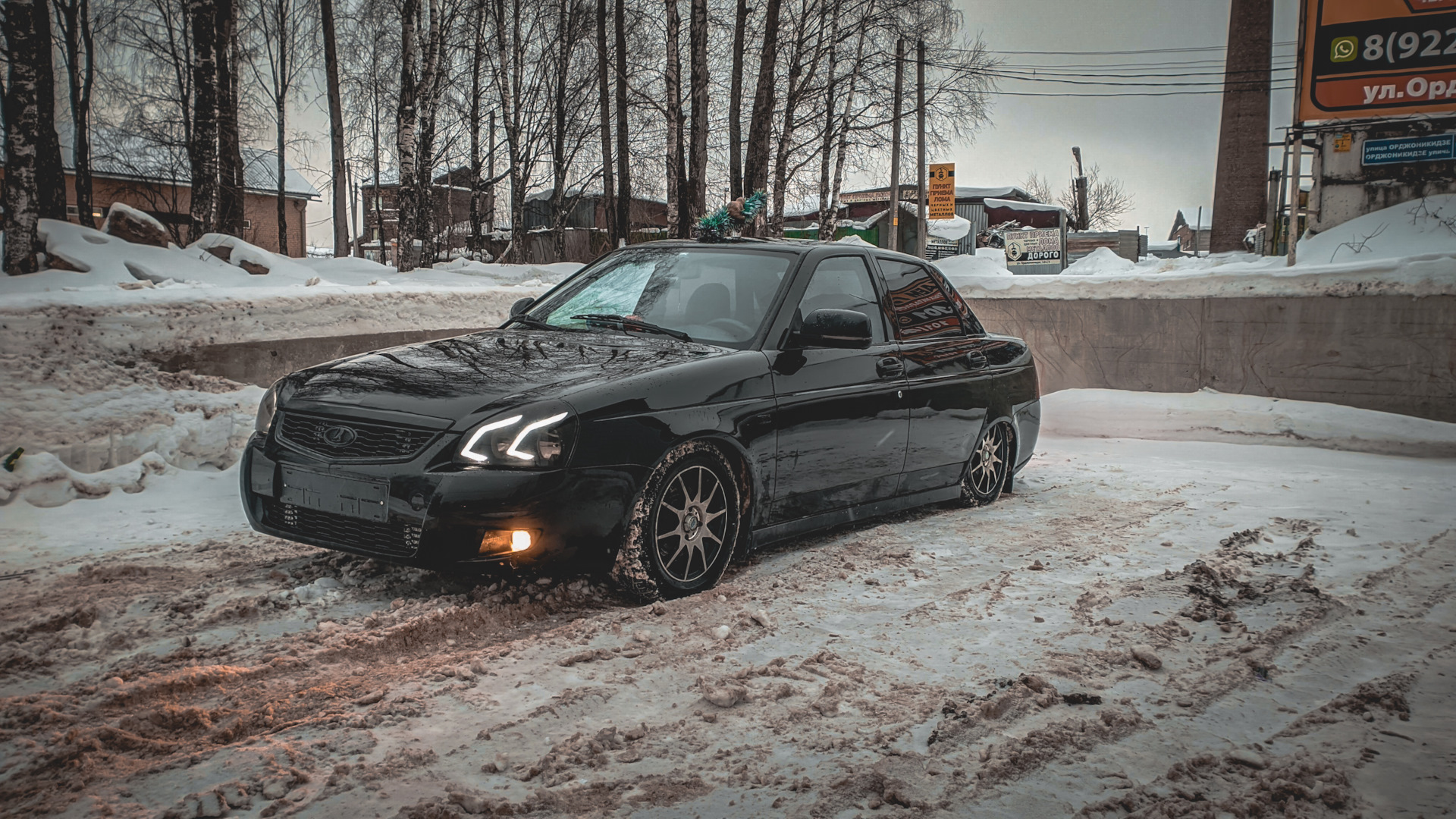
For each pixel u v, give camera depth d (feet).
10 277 24.64
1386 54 41.04
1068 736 8.57
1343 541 16.15
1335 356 29.14
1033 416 20.47
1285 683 9.96
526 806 7.11
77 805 6.97
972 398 17.98
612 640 10.84
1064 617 12.09
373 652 10.36
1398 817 7.22
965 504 18.94
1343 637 11.39
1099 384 32.94
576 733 8.46
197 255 31.35
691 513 12.51
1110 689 9.73
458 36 86.48
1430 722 9.00
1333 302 29.09
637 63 86.53
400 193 56.08
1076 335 33.19
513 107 94.94
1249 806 7.26
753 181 67.67
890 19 82.79
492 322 27.53
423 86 69.67
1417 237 40.11
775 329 14.29
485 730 8.39
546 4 88.07
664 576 12.14
